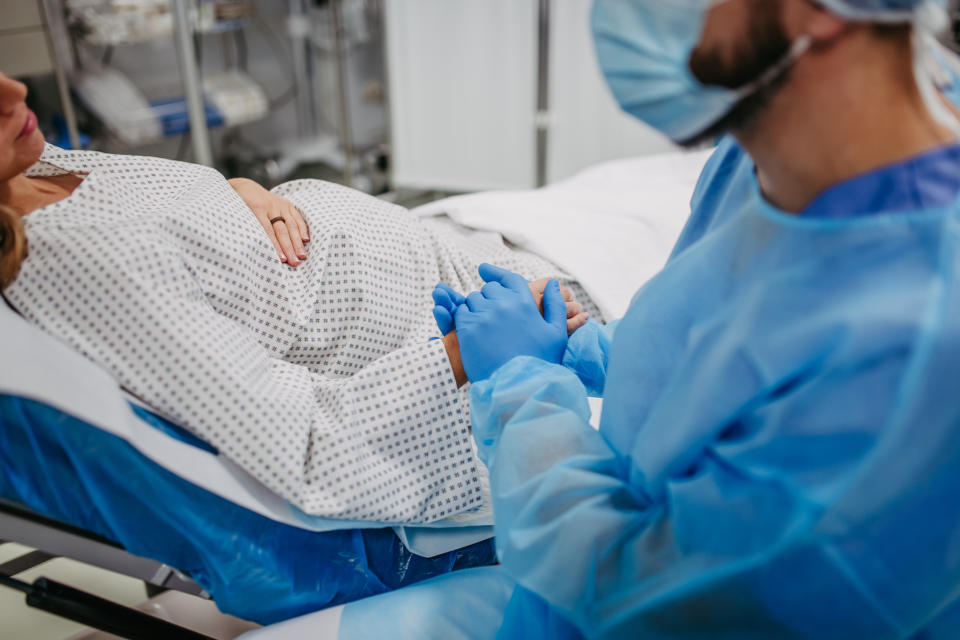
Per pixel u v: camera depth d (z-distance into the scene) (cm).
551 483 63
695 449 56
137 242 83
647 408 63
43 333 79
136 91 270
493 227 136
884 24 44
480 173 320
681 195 150
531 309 81
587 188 163
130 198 95
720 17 45
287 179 331
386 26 293
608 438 68
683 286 61
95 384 76
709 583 54
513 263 126
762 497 51
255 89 296
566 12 273
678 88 49
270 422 81
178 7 243
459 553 98
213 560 85
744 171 62
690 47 47
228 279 95
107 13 241
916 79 47
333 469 83
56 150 100
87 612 88
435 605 80
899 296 46
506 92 300
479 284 121
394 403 86
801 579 52
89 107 261
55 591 90
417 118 318
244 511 85
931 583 52
